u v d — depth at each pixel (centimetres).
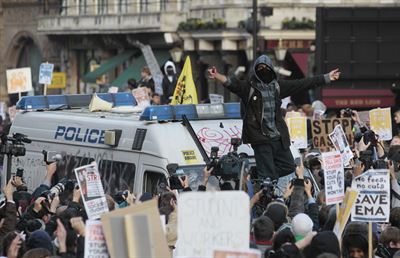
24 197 3300
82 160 3725
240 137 3494
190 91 3950
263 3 8488
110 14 10256
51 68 5684
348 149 3231
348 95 5588
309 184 2898
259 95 3002
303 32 8444
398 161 3525
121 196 3052
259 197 2856
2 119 5653
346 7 5562
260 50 8462
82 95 4134
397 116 4447
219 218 2167
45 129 3916
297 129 3947
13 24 12056
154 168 3425
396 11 5562
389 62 5588
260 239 2530
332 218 2669
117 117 3694
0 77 12225
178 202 2191
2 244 2581
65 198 3148
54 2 11375
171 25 9538
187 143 3434
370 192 2644
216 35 8869
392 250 2744
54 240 2723
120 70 10338
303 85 3028
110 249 2180
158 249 2212
